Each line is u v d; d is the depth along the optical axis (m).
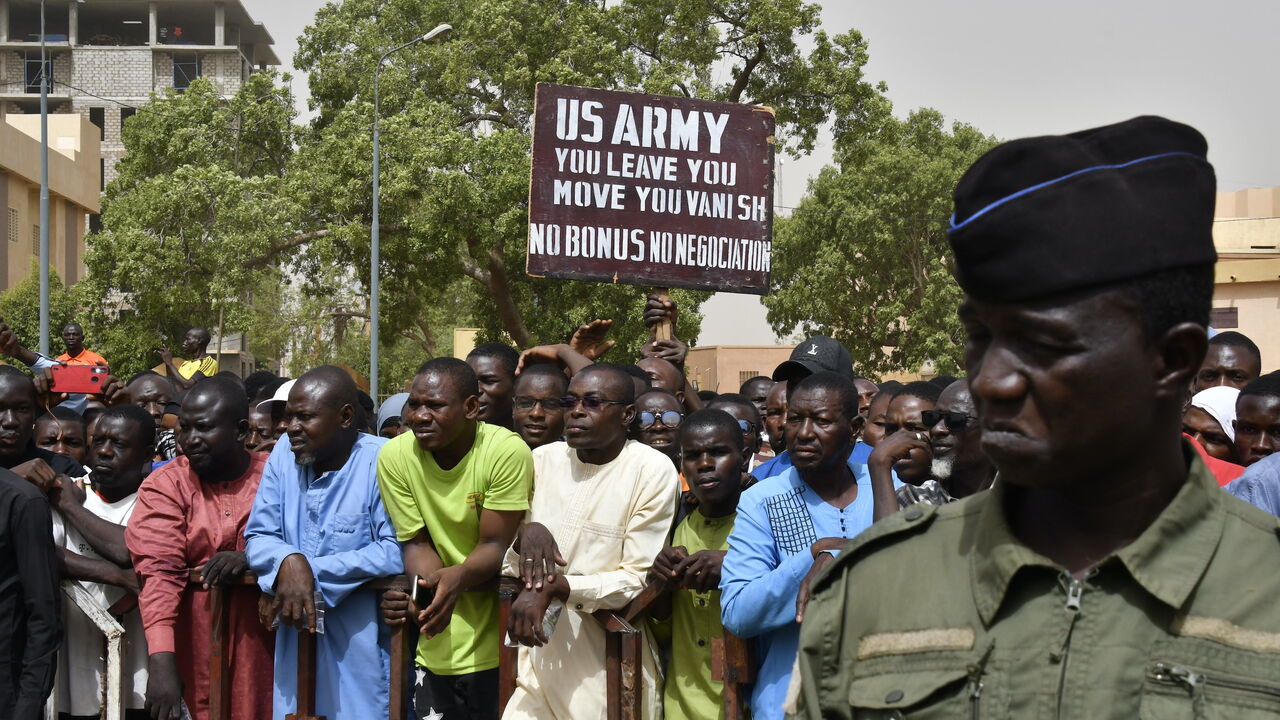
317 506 4.22
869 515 3.71
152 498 4.44
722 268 6.46
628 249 6.36
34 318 31.64
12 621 4.04
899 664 1.48
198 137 24.67
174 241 22.52
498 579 4.20
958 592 1.48
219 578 4.21
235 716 4.28
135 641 4.74
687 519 4.27
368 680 4.14
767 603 3.48
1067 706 1.34
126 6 60.84
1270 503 3.62
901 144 35.38
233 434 4.48
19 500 4.05
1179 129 1.34
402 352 51.25
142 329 23.23
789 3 22.19
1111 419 1.31
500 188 21.52
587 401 4.16
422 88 25.44
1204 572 1.35
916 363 31.61
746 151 6.50
